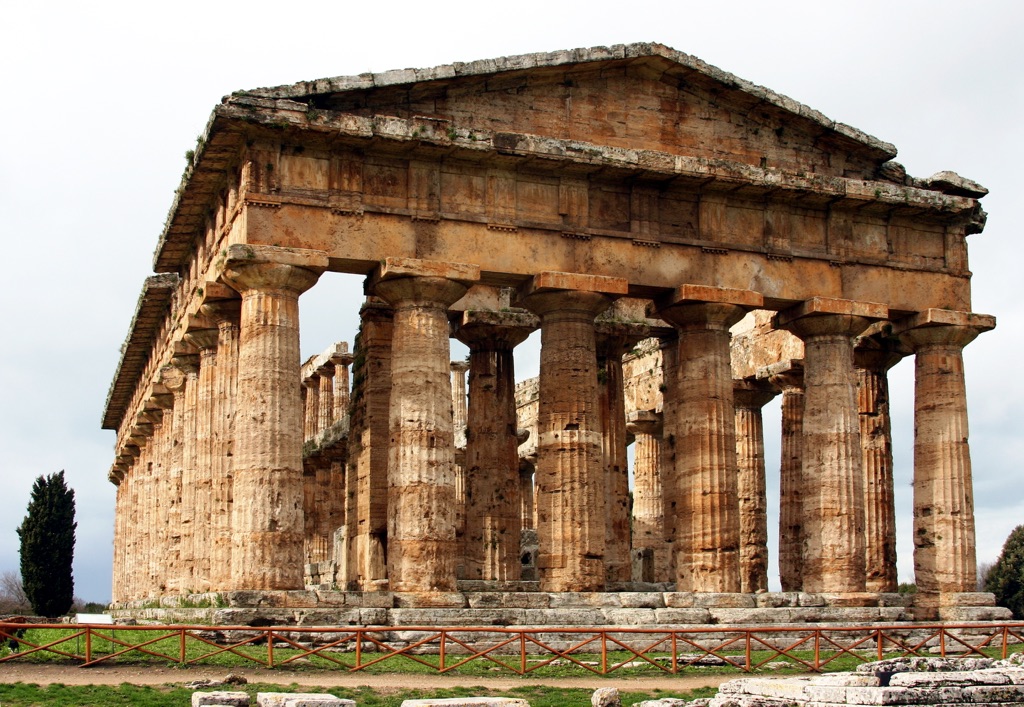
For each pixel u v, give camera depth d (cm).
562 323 4453
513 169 4422
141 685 2991
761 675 3559
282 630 3306
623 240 4531
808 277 4769
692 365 4616
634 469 6562
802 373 5725
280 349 4091
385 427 4841
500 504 5175
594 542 4381
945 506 4881
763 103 4747
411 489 4147
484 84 4425
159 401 6175
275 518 4009
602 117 4578
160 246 5100
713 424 4569
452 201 4334
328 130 4134
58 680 3053
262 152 4134
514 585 4822
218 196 4484
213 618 3731
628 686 3300
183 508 5212
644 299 5034
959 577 4834
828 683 2812
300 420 4119
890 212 4928
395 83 4238
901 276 4928
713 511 4516
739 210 4725
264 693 2636
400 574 4106
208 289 4406
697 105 4722
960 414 4947
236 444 4078
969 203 4984
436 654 3731
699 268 4616
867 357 5481
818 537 4684
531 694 3102
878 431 5453
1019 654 3167
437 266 4234
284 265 4084
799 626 3697
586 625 4078
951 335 4962
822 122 4806
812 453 4747
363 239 4209
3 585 14275
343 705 2548
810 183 4709
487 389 5259
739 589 4522
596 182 4544
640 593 4300
